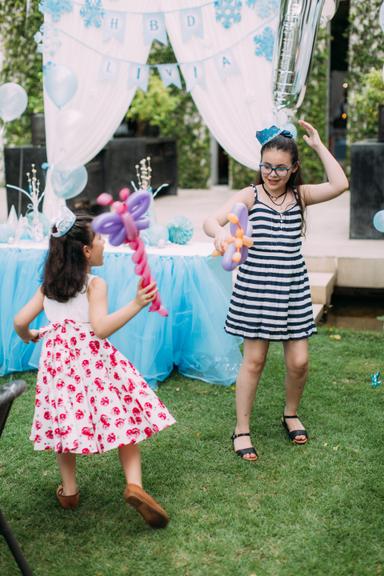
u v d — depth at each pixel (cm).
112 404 256
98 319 251
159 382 404
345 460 308
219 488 287
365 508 270
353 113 985
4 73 946
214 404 372
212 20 479
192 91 493
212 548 247
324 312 544
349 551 243
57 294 254
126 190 237
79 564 240
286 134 294
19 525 265
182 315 404
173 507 273
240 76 484
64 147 462
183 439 330
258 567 236
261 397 378
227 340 404
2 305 409
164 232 418
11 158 723
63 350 257
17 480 297
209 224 290
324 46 971
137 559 243
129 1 483
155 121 982
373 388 389
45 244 423
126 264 401
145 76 500
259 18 471
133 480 255
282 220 298
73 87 421
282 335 301
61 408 252
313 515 266
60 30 494
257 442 327
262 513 268
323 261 580
